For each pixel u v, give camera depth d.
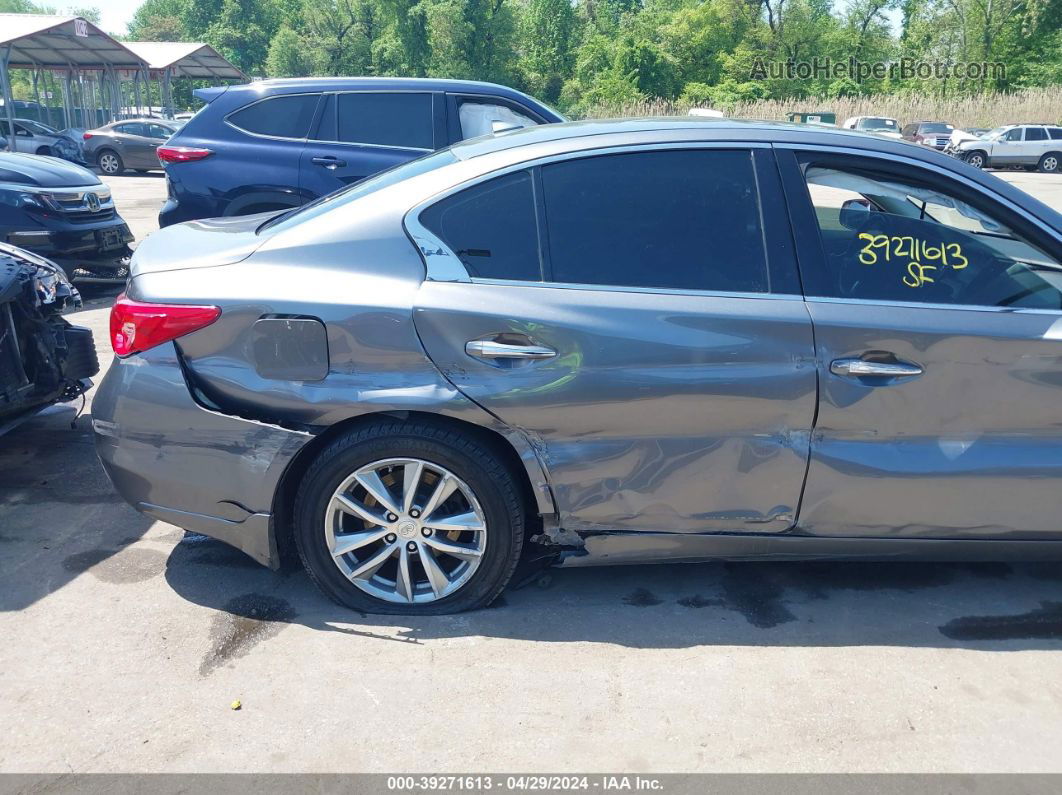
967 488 2.95
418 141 6.82
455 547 2.99
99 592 3.20
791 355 2.84
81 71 33.78
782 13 58.34
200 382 2.91
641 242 2.93
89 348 4.55
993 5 47.72
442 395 2.81
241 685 2.70
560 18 66.69
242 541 3.00
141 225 13.03
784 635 3.02
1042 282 2.99
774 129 3.07
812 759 2.44
